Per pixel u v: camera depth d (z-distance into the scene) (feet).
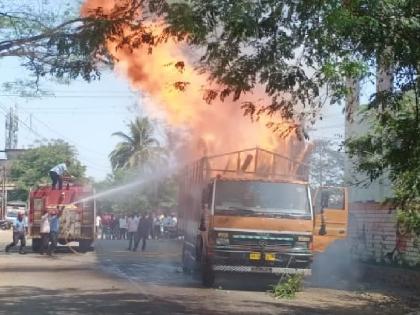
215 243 47.32
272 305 40.91
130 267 67.15
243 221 47.47
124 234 149.89
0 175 238.27
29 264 68.90
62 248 100.42
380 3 24.59
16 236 87.25
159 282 52.80
